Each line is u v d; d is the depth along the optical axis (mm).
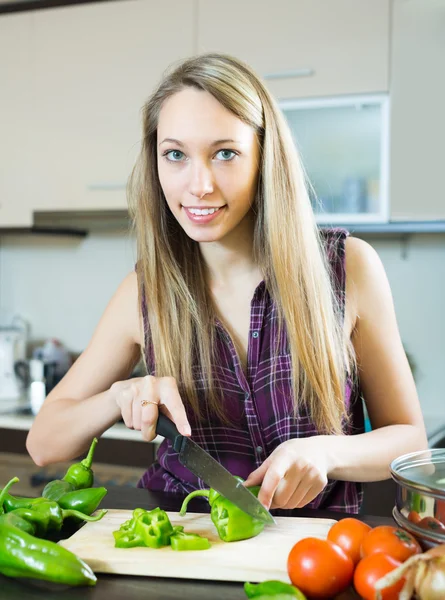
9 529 795
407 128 2168
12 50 2621
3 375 2646
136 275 1215
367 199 2221
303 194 1068
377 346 1127
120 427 2201
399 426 1097
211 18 2352
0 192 2668
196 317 1115
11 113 2633
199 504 1018
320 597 720
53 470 2246
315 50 2242
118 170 2500
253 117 970
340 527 787
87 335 2916
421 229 2162
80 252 2902
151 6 2428
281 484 916
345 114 2242
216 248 1098
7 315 3010
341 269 1130
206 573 785
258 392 1097
